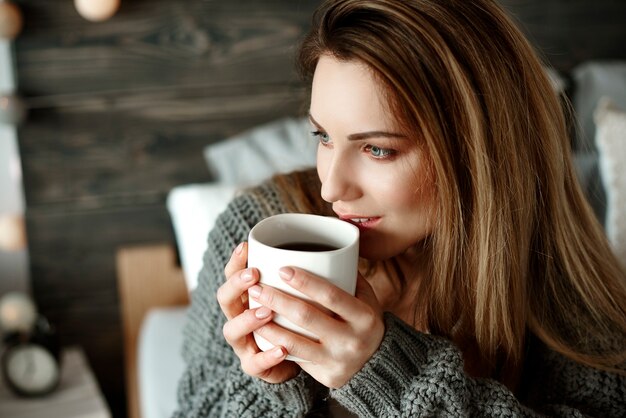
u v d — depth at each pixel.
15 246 1.96
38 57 1.88
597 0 2.22
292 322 0.68
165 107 2.00
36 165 1.96
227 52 2.00
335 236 0.74
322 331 0.69
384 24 0.76
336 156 0.78
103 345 2.13
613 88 2.14
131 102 1.97
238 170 1.91
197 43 1.98
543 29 2.22
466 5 0.82
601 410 0.91
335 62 0.76
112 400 2.19
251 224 0.96
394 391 0.76
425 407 0.76
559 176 0.93
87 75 1.93
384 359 0.75
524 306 0.93
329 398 0.91
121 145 2.00
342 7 0.77
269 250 0.67
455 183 0.80
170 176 2.05
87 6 1.82
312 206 0.96
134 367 2.01
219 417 0.92
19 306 1.86
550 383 0.95
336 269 0.67
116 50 1.93
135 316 2.00
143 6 1.92
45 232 2.00
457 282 0.88
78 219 2.02
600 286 0.97
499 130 0.83
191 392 0.97
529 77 0.87
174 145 2.03
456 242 0.84
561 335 0.96
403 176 0.78
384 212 0.80
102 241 2.05
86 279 2.06
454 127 0.80
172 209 1.76
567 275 0.97
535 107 0.89
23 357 1.76
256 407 0.85
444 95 0.78
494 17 0.84
